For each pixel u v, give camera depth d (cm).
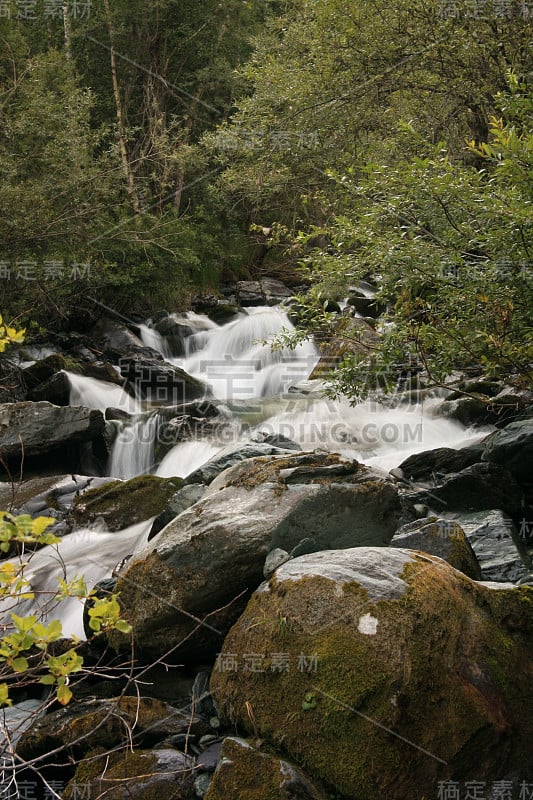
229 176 1088
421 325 501
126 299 1477
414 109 941
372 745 282
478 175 459
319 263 548
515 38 793
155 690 379
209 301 1612
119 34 1794
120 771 321
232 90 1847
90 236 1166
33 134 1148
